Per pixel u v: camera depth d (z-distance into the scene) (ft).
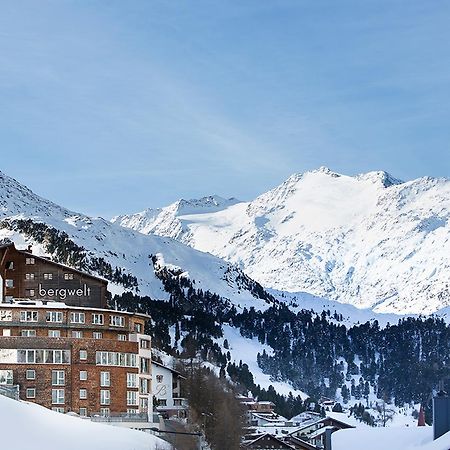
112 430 542.57
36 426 500.33
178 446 644.27
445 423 364.99
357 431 484.74
